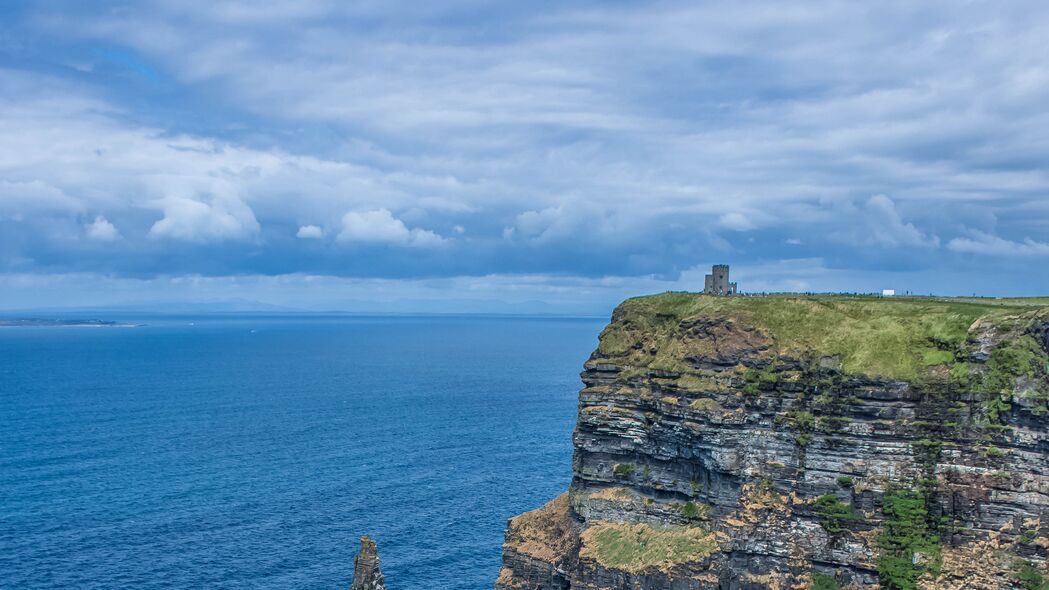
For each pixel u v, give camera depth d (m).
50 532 151.62
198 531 153.38
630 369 121.56
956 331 102.75
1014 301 113.62
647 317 125.88
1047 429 90.88
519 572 122.94
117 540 148.25
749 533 102.25
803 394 104.94
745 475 105.06
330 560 140.75
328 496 175.75
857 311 111.50
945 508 94.75
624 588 105.81
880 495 98.00
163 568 136.25
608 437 119.69
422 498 174.62
